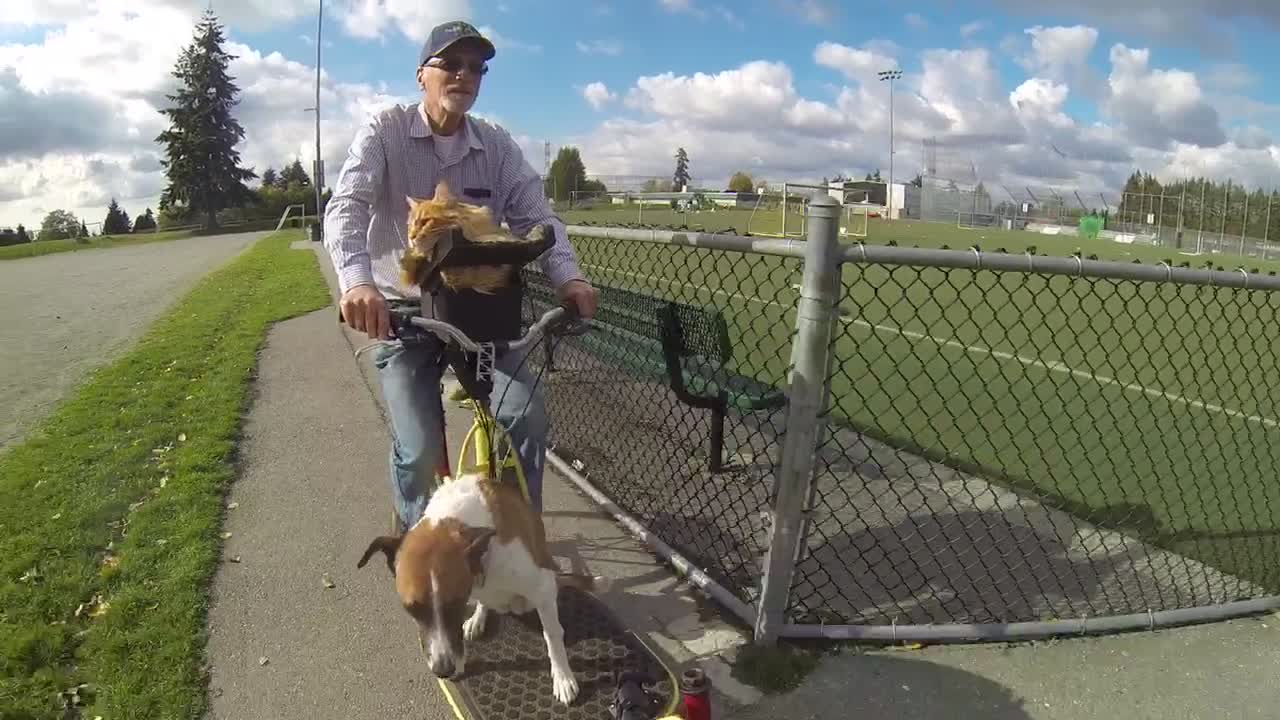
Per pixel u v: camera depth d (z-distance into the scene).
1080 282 15.52
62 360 8.59
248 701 2.88
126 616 3.31
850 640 3.22
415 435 3.12
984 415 6.41
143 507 4.36
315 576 3.75
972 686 3.00
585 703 2.73
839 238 2.79
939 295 14.25
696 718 2.48
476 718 2.67
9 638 3.12
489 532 2.40
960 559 3.98
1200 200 48.19
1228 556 4.07
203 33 65.56
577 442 5.43
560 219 3.42
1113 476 5.10
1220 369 8.35
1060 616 3.44
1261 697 2.96
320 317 10.73
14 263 23.66
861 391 7.23
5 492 4.58
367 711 2.84
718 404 4.24
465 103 3.09
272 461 5.23
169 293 14.95
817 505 4.60
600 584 3.71
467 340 2.73
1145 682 3.04
